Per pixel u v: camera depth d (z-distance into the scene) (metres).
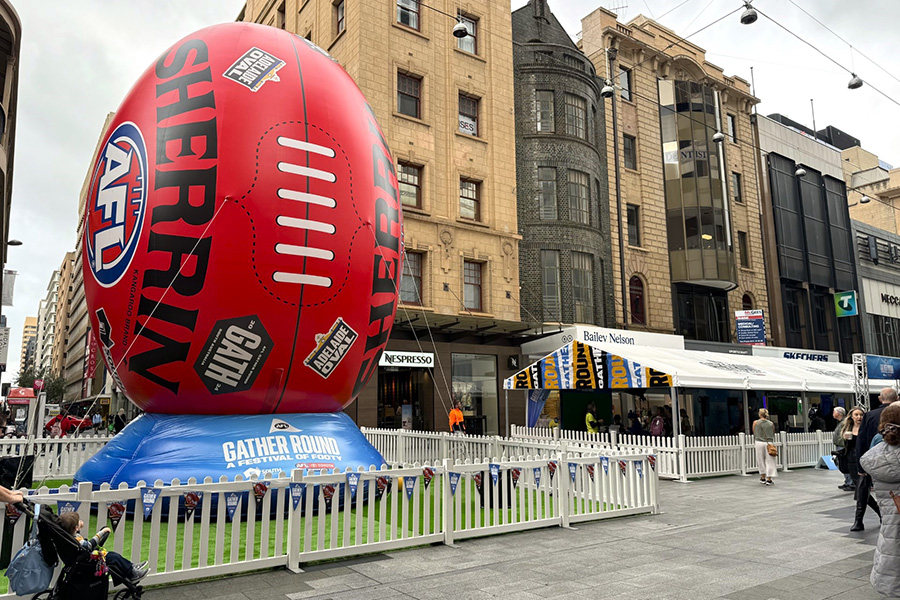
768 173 39.78
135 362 8.87
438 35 25.81
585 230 28.00
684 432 21.86
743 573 6.51
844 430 11.65
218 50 9.46
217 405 9.15
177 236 8.47
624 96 32.91
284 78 9.48
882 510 5.28
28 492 5.83
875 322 45.69
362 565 6.79
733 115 38.66
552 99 28.72
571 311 27.02
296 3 29.11
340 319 9.36
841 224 44.53
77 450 14.34
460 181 25.67
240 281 8.52
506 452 13.15
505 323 23.05
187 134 8.73
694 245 32.78
